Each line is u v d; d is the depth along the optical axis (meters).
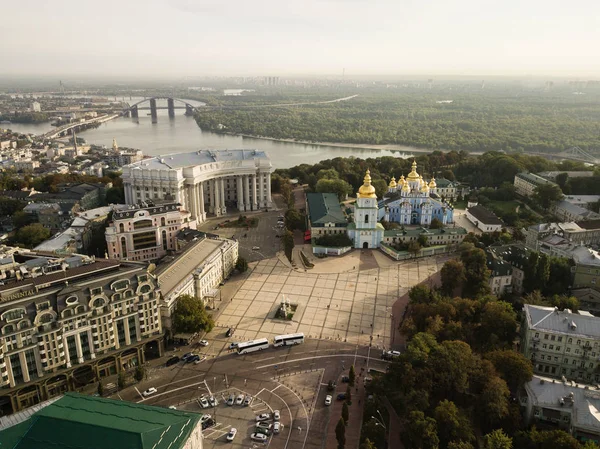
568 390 165.75
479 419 168.25
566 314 198.12
